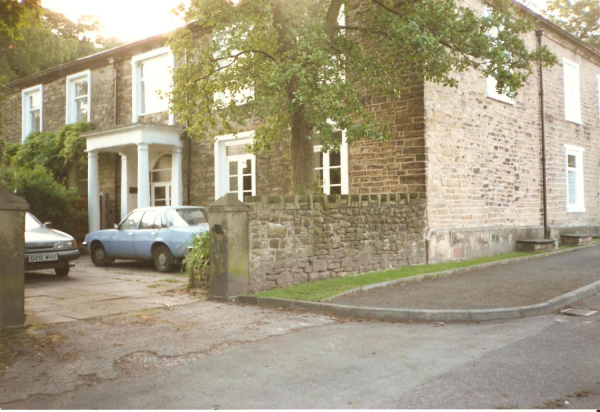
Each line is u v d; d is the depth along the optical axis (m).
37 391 4.38
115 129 16.50
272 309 7.71
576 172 19.20
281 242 9.16
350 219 10.49
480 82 14.22
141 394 4.24
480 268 11.50
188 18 10.07
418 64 10.33
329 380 4.45
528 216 16.06
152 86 18.52
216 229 8.45
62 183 20.05
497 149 14.82
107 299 8.52
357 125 9.29
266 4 9.20
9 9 6.03
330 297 7.98
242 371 4.79
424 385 4.23
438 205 12.61
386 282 9.20
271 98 9.85
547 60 9.81
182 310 7.65
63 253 10.80
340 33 11.44
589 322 6.41
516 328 6.20
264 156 15.56
